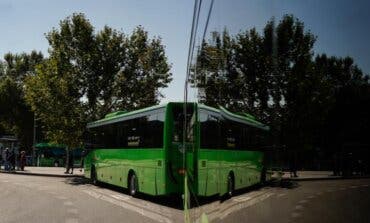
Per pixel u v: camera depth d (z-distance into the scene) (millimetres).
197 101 3965
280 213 1871
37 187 25797
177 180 16172
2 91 72250
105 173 23641
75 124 35281
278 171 1903
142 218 13508
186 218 5734
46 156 64562
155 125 17219
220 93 2896
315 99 1683
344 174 1499
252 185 2346
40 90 35594
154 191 16953
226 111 2762
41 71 35844
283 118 1857
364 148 1433
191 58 4461
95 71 35688
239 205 2535
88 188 24953
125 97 36875
